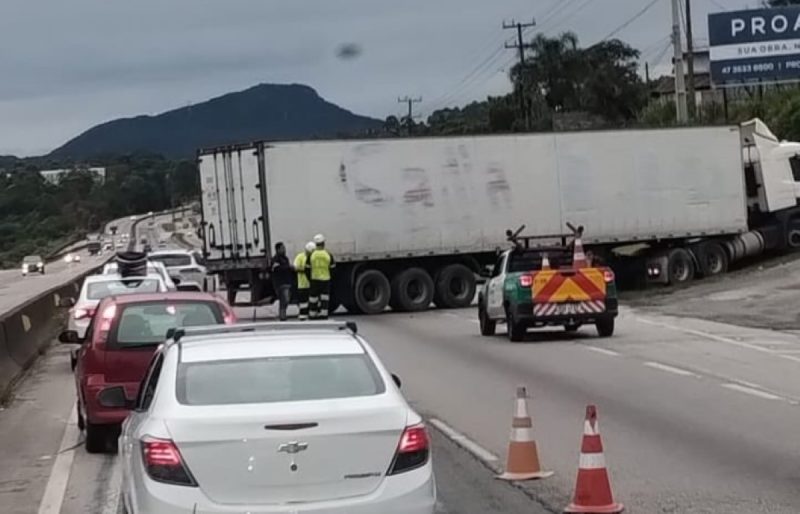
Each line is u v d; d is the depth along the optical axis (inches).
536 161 1385.3
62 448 542.3
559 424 540.7
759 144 1547.7
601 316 928.3
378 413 267.6
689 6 2308.1
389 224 1321.4
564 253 968.3
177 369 285.4
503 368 766.5
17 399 734.5
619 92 3203.7
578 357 810.8
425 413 586.2
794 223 1565.0
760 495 382.6
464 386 687.1
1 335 837.2
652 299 1320.1
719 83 2271.2
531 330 1044.5
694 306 1196.5
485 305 1002.7
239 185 1317.7
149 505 256.7
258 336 308.7
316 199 1296.8
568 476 424.2
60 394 756.0
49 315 1189.7
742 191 1497.3
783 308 1111.0
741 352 807.7
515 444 427.8
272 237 1282.0
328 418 261.9
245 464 257.1
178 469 256.5
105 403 349.7
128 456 293.9
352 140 1309.1
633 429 517.0
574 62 3235.7
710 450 463.5
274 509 256.1
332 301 1328.7
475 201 1357.0
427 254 1336.1
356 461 262.1
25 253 6289.4
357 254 1310.3
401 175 1327.5
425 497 267.6
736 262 1566.2
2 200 7568.9
